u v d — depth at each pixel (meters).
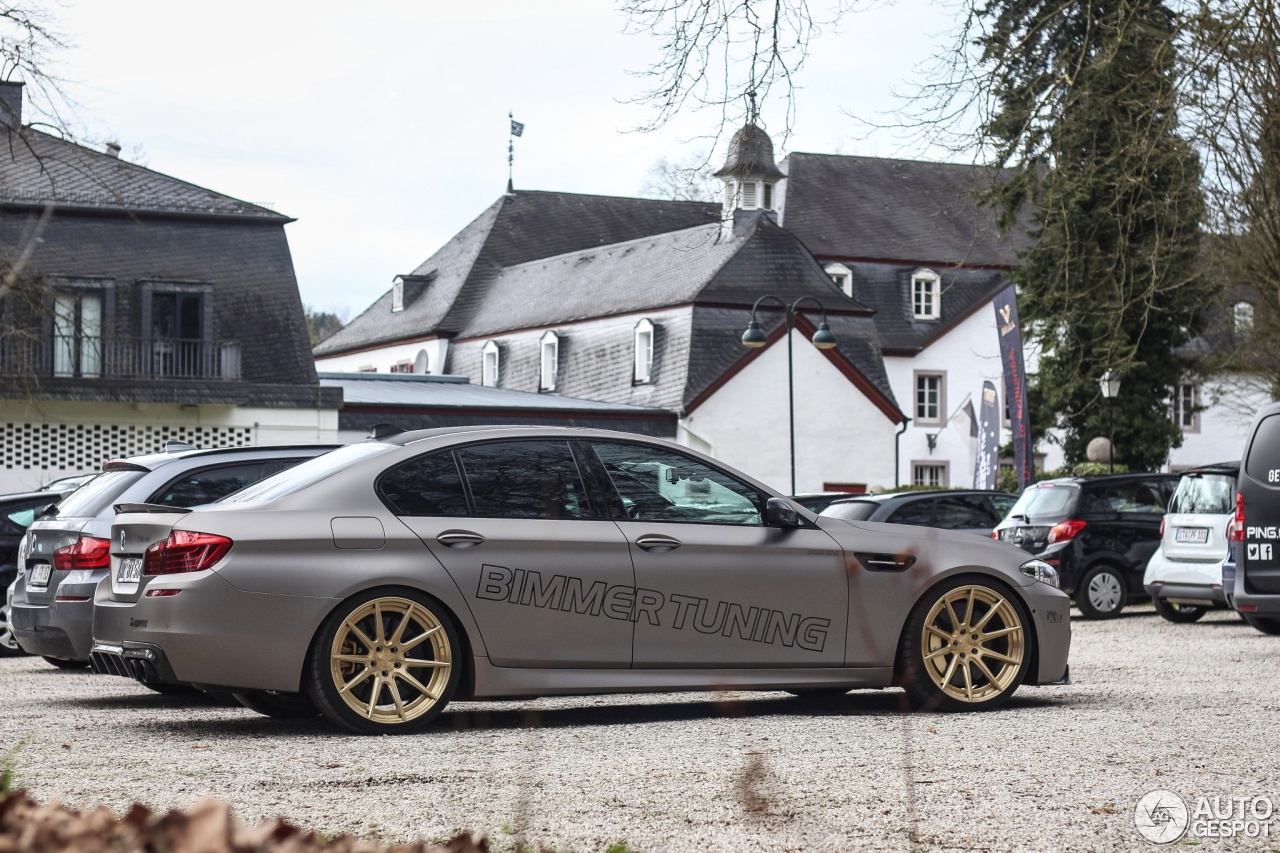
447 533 8.07
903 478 62.28
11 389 34.72
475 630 8.05
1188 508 17.59
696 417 49.16
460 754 7.13
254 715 9.12
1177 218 17.09
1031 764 6.82
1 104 26.92
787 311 34.38
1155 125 14.55
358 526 7.96
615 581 8.30
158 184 40.31
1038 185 16.11
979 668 9.05
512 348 60.22
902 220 66.31
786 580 8.62
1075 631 16.66
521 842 3.53
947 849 5.06
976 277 64.94
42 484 37.12
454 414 45.59
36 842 3.12
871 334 53.03
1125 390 43.09
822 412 50.78
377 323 74.94
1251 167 16.66
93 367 38.03
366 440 8.73
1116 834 5.33
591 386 53.97
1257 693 9.88
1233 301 39.31
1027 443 24.89
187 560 7.78
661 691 8.41
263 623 7.73
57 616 10.18
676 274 53.44
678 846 5.08
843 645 8.73
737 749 7.28
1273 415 14.45
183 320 39.44
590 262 60.72
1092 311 19.00
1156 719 8.47
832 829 5.37
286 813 5.61
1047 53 14.38
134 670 7.92
